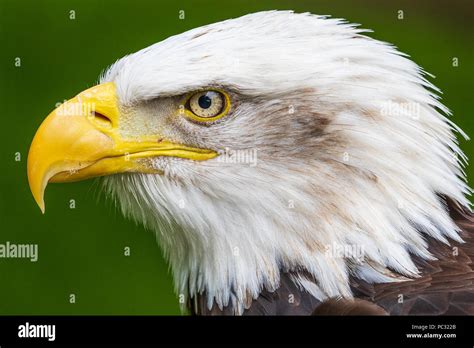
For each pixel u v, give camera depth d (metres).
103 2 23.92
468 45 23.72
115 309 19.12
